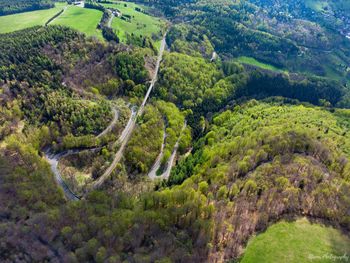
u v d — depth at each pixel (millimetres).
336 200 140625
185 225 129125
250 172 161000
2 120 175000
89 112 197125
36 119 184500
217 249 120125
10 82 194500
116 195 149750
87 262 108250
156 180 181375
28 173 153000
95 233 118250
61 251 109750
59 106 191250
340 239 124688
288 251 119062
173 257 111812
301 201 139000
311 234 126062
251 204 138000
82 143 183875
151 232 122062
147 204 139875
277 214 133375
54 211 125250
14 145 162625
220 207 136500
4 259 104562
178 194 140875
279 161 165000
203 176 166125
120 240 115188
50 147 182625
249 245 121938
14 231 113188
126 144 192625
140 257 108938
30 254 107250
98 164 176625
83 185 165000
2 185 137000
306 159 169625
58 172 169500
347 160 172375
